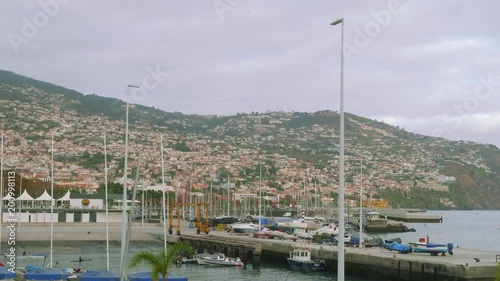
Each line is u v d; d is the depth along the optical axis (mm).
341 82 30797
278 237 107312
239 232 125625
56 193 198750
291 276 75062
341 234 30078
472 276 58281
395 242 83250
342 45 31047
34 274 53312
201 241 105750
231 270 80250
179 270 79125
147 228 131875
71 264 82188
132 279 49125
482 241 157625
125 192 50562
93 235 118188
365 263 72250
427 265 62906
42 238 113375
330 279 72688
